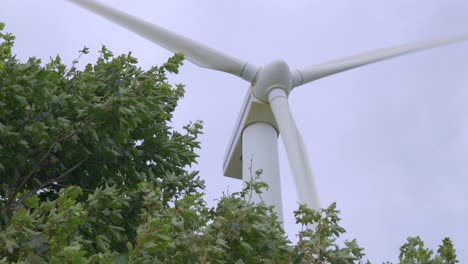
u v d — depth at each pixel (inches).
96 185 416.5
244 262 358.6
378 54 744.3
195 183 448.5
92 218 341.1
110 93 411.5
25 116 379.6
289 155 620.1
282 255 367.6
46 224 285.7
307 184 596.7
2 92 367.2
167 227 290.2
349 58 738.2
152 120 437.4
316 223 392.5
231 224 355.9
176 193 439.8
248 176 652.7
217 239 341.7
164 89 416.5
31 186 398.6
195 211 345.7
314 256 374.9
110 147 393.4
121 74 421.4
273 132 682.8
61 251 274.2
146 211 358.0
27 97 372.5
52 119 381.4
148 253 301.3
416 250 385.1
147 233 285.7
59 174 407.2
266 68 685.3
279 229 390.6
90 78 411.8
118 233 351.6
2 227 346.0
